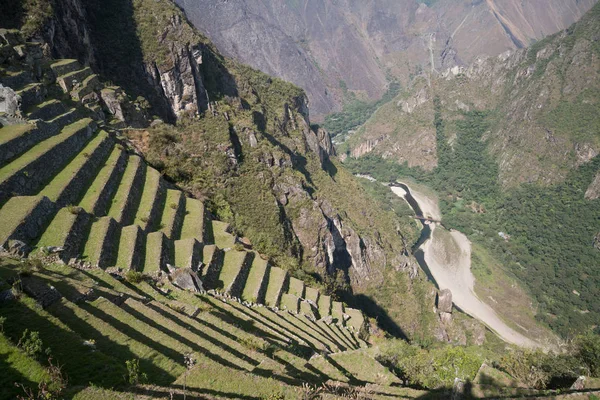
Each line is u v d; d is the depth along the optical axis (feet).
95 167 132.98
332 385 66.85
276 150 307.37
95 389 45.19
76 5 239.09
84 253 91.04
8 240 79.56
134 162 149.79
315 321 124.06
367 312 281.33
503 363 102.42
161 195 143.13
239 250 133.18
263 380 57.41
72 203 110.22
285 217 259.80
